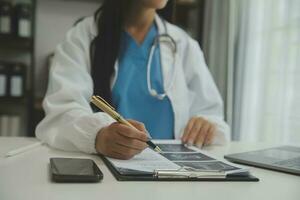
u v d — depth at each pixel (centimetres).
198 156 74
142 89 117
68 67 106
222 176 57
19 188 49
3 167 62
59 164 60
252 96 225
